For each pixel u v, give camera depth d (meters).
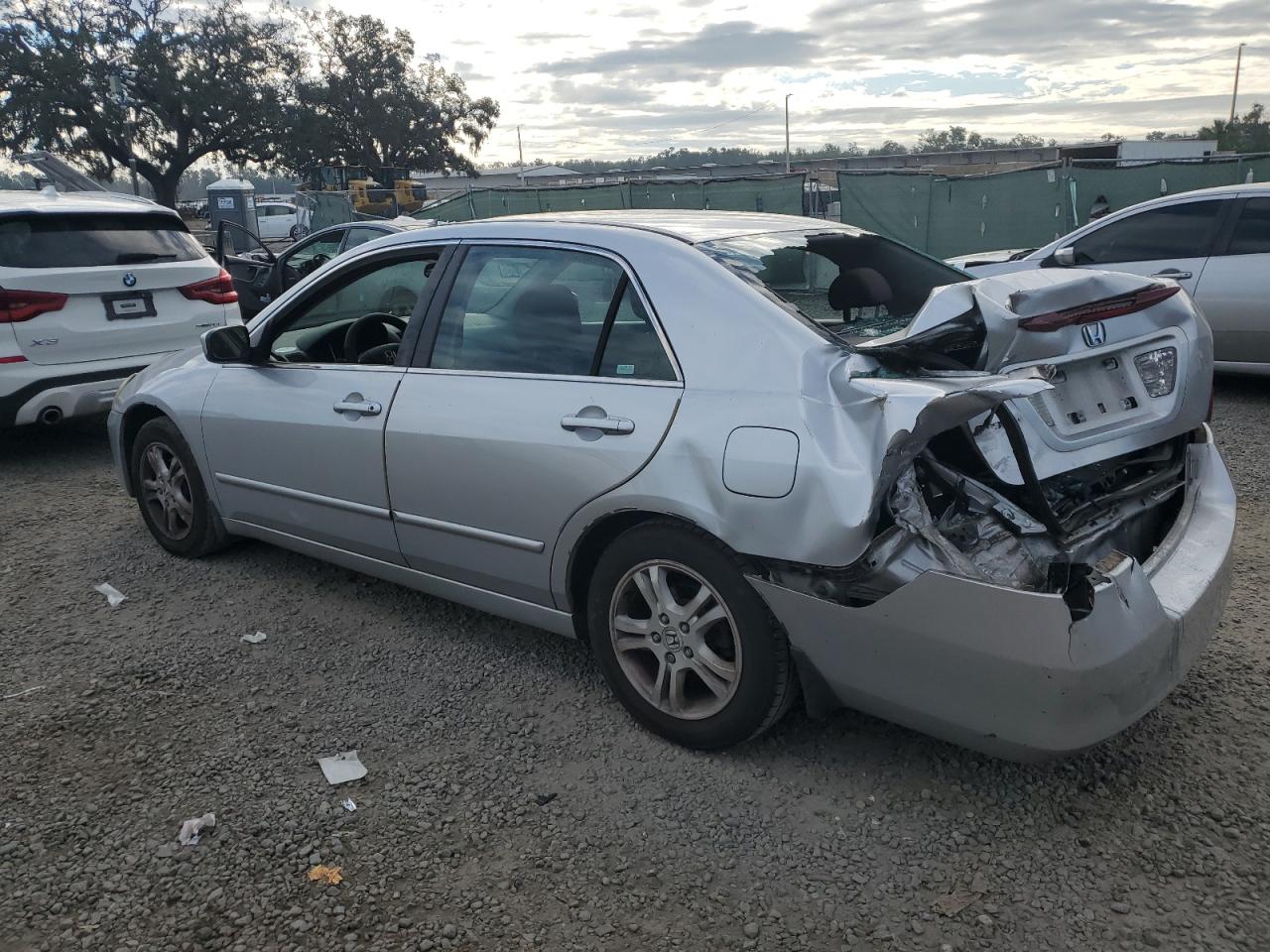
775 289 3.07
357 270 4.07
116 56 43.56
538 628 3.89
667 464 2.92
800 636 2.78
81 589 4.67
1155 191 14.51
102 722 3.46
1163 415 3.19
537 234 3.50
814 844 2.75
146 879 2.68
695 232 3.37
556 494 3.20
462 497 3.50
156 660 3.92
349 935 2.47
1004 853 2.69
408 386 3.70
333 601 4.46
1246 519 5.16
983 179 15.37
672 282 3.09
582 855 2.74
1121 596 2.51
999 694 2.52
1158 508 3.25
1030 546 2.72
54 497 6.25
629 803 2.95
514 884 2.64
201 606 4.44
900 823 2.83
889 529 2.60
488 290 3.58
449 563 3.70
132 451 5.13
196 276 7.45
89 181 14.55
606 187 18.38
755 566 2.82
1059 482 2.94
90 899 2.61
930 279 3.80
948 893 2.55
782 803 2.93
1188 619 2.73
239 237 25.23
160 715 3.51
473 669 3.80
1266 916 2.44
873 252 3.75
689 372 2.97
